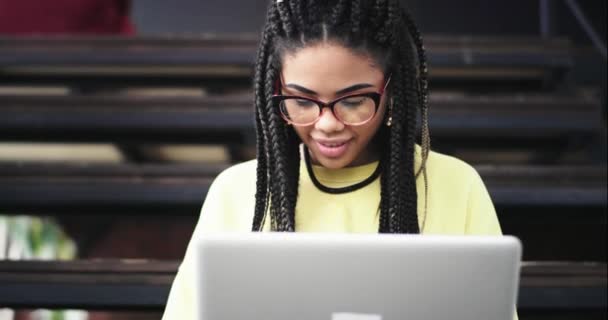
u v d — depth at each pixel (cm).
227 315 115
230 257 113
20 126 257
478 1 421
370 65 135
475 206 151
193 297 148
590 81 295
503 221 241
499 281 113
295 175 152
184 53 273
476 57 273
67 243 301
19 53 275
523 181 231
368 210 150
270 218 150
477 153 286
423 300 113
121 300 213
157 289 212
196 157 306
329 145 139
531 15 420
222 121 254
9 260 219
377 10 135
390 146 147
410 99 146
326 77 133
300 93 136
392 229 145
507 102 256
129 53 274
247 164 158
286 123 148
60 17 318
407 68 146
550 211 239
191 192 232
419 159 154
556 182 231
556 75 284
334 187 152
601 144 258
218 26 432
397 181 145
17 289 214
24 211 243
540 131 258
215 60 272
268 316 115
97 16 323
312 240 113
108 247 297
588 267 217
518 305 213
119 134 269
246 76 286
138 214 242
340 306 114
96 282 213
